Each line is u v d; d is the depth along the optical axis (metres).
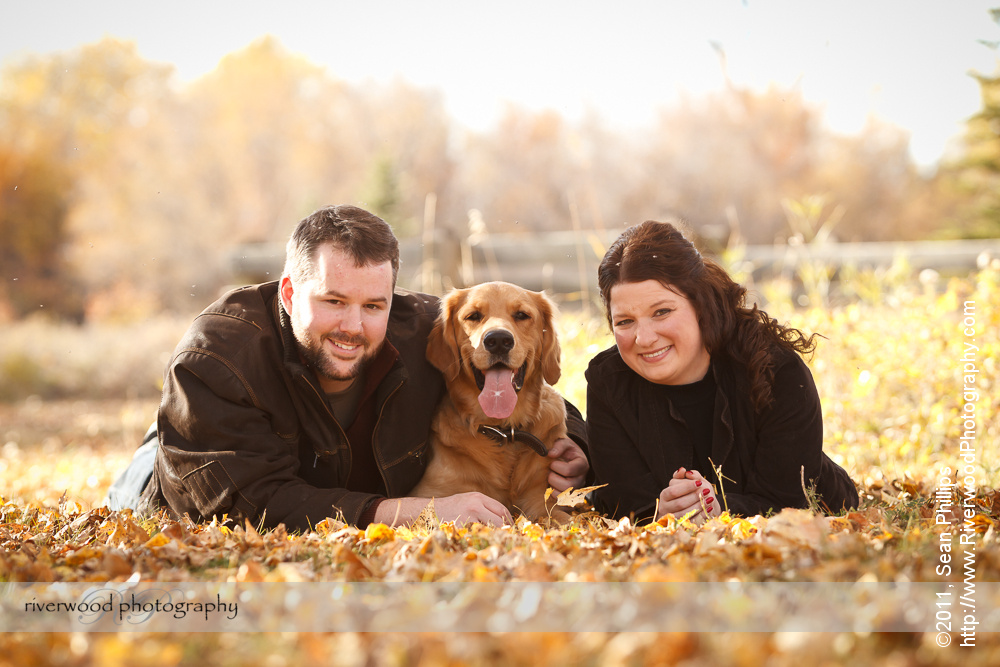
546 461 3.68
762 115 33.91
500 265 8.31
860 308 5.66
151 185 35.22
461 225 40.78
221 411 3.06
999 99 15.75
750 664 1.32
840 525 2.66
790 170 33.84
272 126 41.16
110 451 8.27
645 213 35.66
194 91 40.88
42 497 4.67
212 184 38.38
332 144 42.03
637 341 3.09
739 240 6.55
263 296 3.39
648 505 3.25
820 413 3.20
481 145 43.69
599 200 37.09
